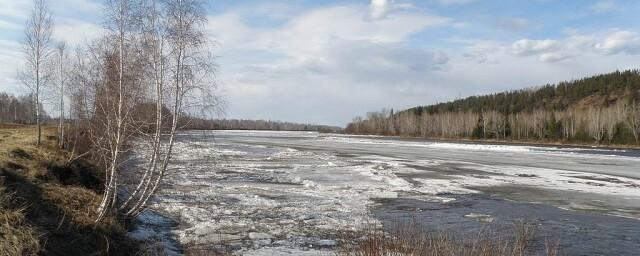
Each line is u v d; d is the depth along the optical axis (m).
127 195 15.84
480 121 115.50
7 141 20.98
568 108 115.38
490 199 22.33
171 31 13.80
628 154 56.62
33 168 14.31
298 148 61.69
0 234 8.70
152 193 14.08
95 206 12.98
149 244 12.48
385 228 14.27
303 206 19.25
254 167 34.59
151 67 13.71
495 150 61.22
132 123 13.60
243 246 13.27
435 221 17.12
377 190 24.23
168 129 14.00
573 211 19.62
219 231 14.71
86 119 15.48
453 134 118.62
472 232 15.10
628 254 13.45
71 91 23.83
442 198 22.33
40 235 9.23
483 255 9.04
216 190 22.73
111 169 13.60
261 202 19.80
